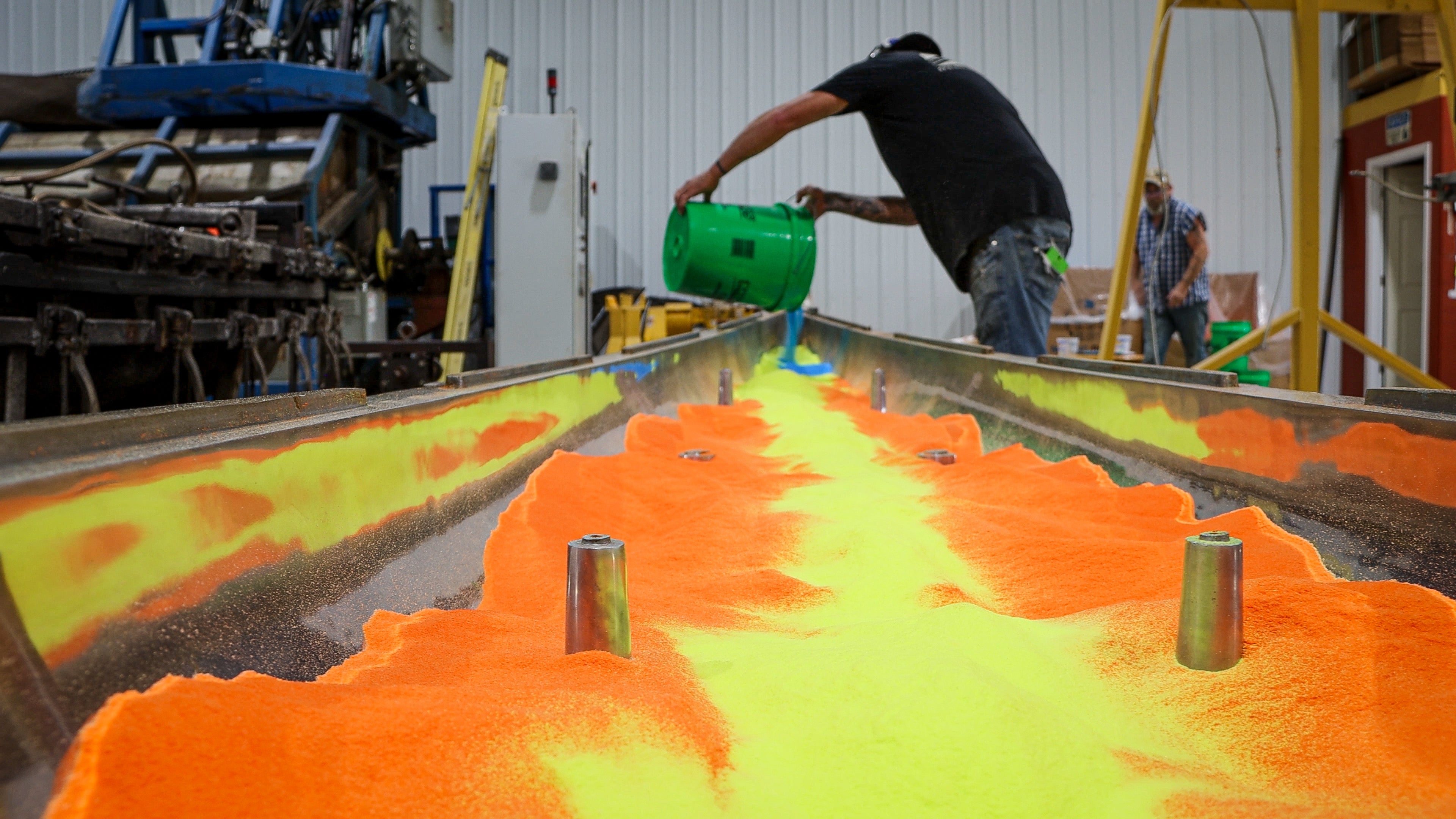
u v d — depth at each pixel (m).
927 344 3.83
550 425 2.06
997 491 1.88
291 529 0.98
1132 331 7.21
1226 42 8.52
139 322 2.68
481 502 1.52
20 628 0.60
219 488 0.86
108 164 5.77
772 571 1.31
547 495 1.70
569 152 5.68
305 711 0.66
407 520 1.26
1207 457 1.68
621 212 8.83
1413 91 7.23
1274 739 0.77
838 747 0.78
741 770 0.74
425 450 1.37
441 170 8.77
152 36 5.97
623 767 0.68
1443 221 7.07
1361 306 7.92
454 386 1.66
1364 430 1.27
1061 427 2.34
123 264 2.65
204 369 3.36
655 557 1.44
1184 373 1.84
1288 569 1.22
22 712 0.57
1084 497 1.74
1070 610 1.16
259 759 0.59
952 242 3.76
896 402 3.89
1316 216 3.02
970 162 3.61
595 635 0.92
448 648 0.97
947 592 1.17
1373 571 1.15
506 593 1.30
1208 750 0.79
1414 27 6.98
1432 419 1.14
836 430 2.75
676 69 8.77
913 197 3.78
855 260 8.80
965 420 2.95
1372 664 0.82
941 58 3.82
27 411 2.53
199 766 0.56
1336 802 0.66
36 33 8.74
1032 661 0.95
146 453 0.77
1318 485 1.36
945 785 0.72
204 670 0.75
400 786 0.61
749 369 5.08
